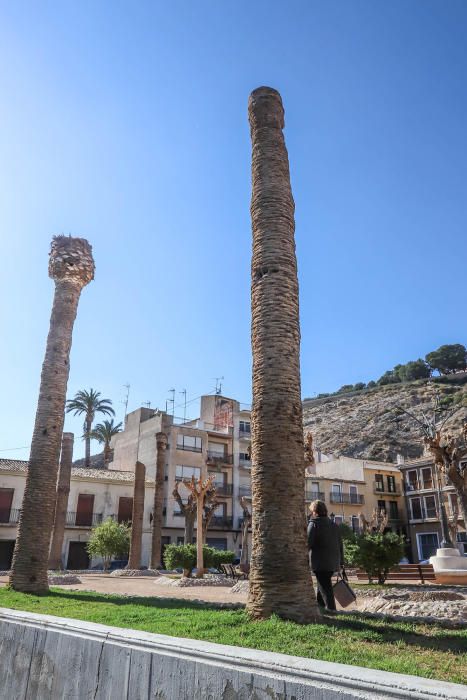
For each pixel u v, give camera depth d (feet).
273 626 20.68
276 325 28.07
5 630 20.80
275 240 29.96
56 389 50.44
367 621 23.49
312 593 23.73
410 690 10.29
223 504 176.65
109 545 111.04
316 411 428.97
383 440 331.57
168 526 158.61
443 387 371.35
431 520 188.24
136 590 50.67
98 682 16.07
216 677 13.14
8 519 137.08
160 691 14.23
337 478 195.31
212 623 21.90
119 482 154.30
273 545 24.02
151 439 175.73
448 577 58.29
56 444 49.24
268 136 32.86
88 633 17.24
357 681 10.96
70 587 54.60
